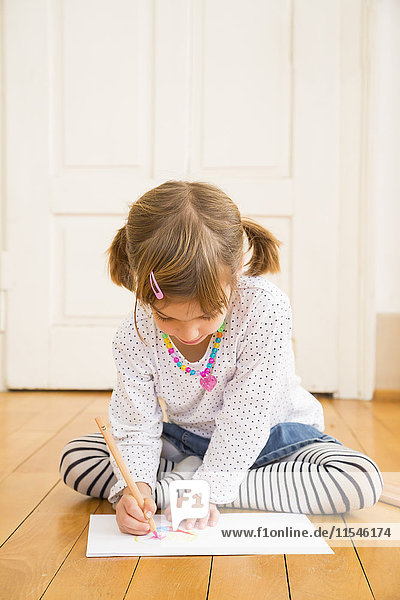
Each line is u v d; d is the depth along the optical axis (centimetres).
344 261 257
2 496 132
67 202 263
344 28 255
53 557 101
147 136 262
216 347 118
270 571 95
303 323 258
